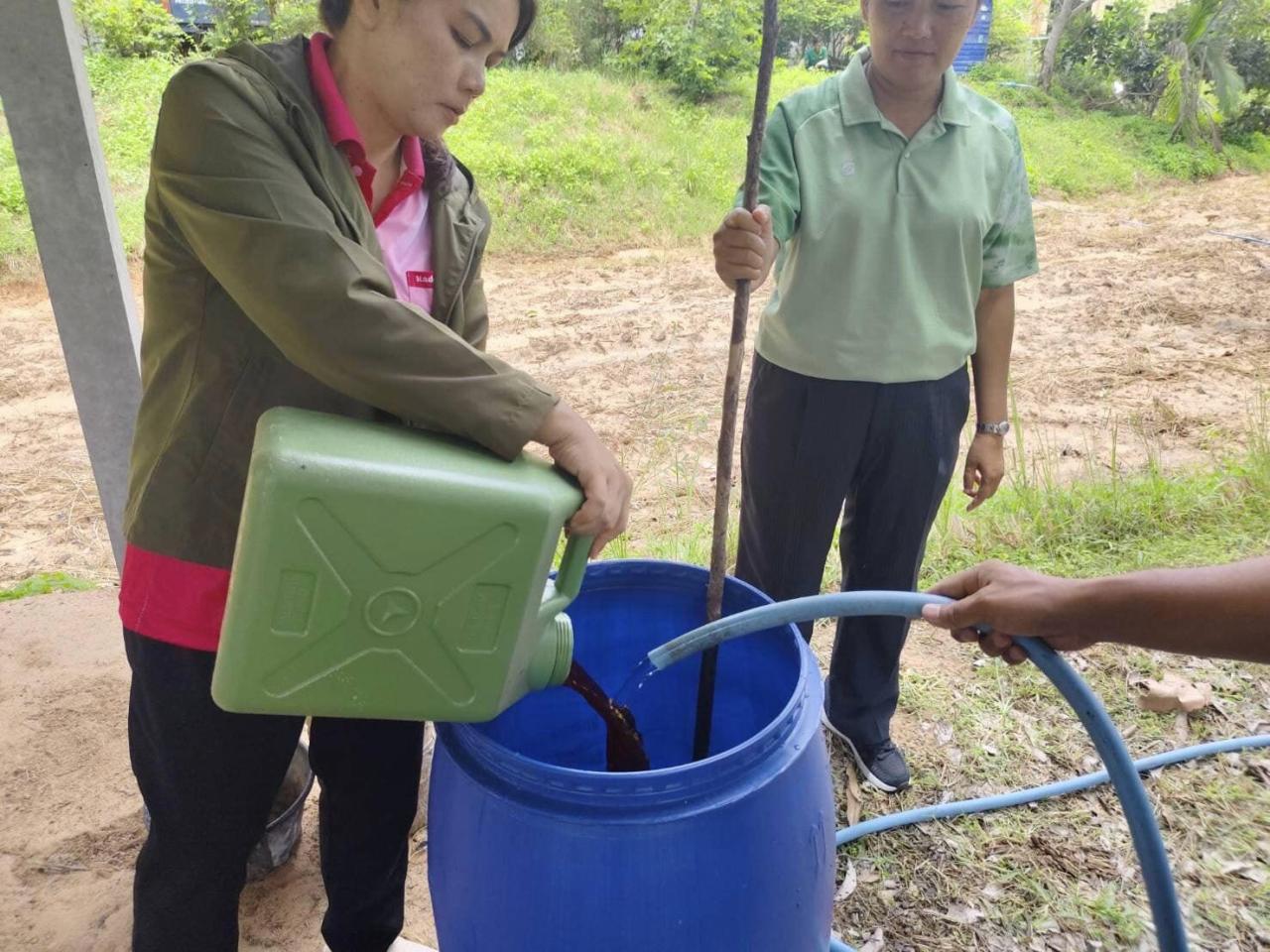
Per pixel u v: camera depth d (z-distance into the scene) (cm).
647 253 912
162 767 142
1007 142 214
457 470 112
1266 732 263
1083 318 750
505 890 131
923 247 207
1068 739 263
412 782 171
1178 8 1880
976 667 294
